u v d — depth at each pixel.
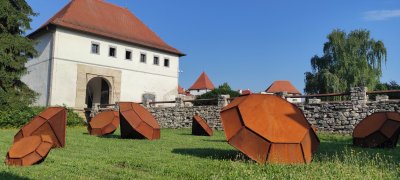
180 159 8.50
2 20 24.25
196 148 11.23
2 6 23.52
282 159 7.84
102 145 11.80
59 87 34.50
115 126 17.47
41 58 36.25
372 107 16.45
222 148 11.31
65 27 35.16
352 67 43.16
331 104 17.92
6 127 21.16
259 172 6.64
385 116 12.52
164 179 6.16
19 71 24.72
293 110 8.62
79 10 39.00
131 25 43.81
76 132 19.25
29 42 25.30
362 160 8.12
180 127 25.84
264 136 7.92
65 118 11.09
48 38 35.72
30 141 7.84
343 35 45.28
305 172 6.66
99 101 41.75
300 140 8.02
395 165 7.47
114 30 40.09
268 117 8.25
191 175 6.44
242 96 8.81
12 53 24.30
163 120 27.25
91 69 37.09
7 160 7.43
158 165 7.49
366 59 44.19
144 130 14.64
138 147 11.30
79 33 36.44
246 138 7.99
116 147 11.20
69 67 35.41
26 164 7.38
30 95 25.42
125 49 40.22
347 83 43.09
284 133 8.05
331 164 7.53
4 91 23.17
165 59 44.03
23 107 23.69
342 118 17.42
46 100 34.44
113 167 7.27
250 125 8.07
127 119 14.63
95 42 37.62
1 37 23.80
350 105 17.22
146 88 41.62
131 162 7.89
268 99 8.61
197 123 18.56
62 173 6.56
